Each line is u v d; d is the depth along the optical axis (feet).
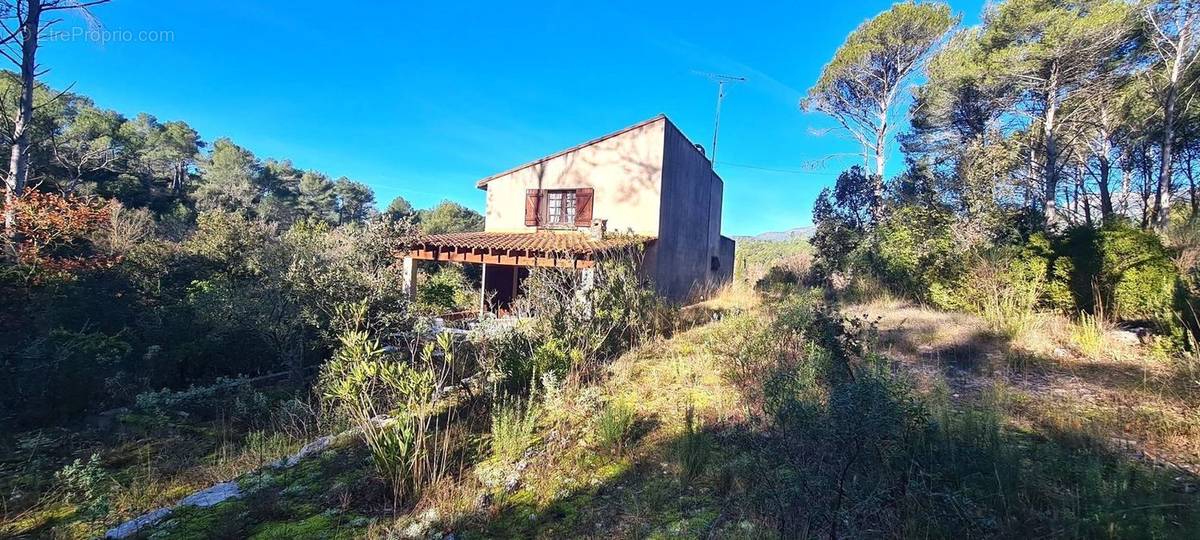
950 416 11.09
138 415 18.04
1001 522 7.75
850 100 63.52
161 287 37.91
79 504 11.69
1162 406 13.39
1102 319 22.17
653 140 42.16
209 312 25.30
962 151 48.55
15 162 32.96
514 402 16.02
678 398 16.17
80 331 21.97
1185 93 42.34
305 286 24.20
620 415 13.73
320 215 173.99
